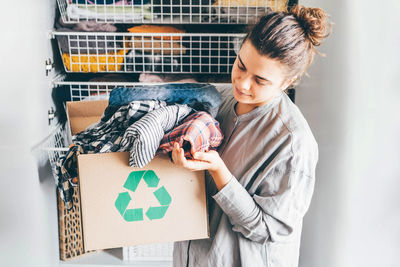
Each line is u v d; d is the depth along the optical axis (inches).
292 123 34.4
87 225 34.0
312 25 31.2
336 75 47.9
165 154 34.4
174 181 35.0
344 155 46.5
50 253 59.9
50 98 59.1
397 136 38.3
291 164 33.5
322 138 52.2
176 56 61.6
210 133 34.2
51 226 60.2
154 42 61.3
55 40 61.9
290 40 30.5
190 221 35.8
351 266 46.3
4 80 41.6
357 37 43.4
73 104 45.4
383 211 41.1
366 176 42.7
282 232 35.0
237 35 58.8
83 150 36.8
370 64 41.2
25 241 48.2
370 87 41.4
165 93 36.2
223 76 64.2
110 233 34.4
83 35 60.3
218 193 33.5
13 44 44.5
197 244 39.5
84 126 45.8
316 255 55.2
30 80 50.4
